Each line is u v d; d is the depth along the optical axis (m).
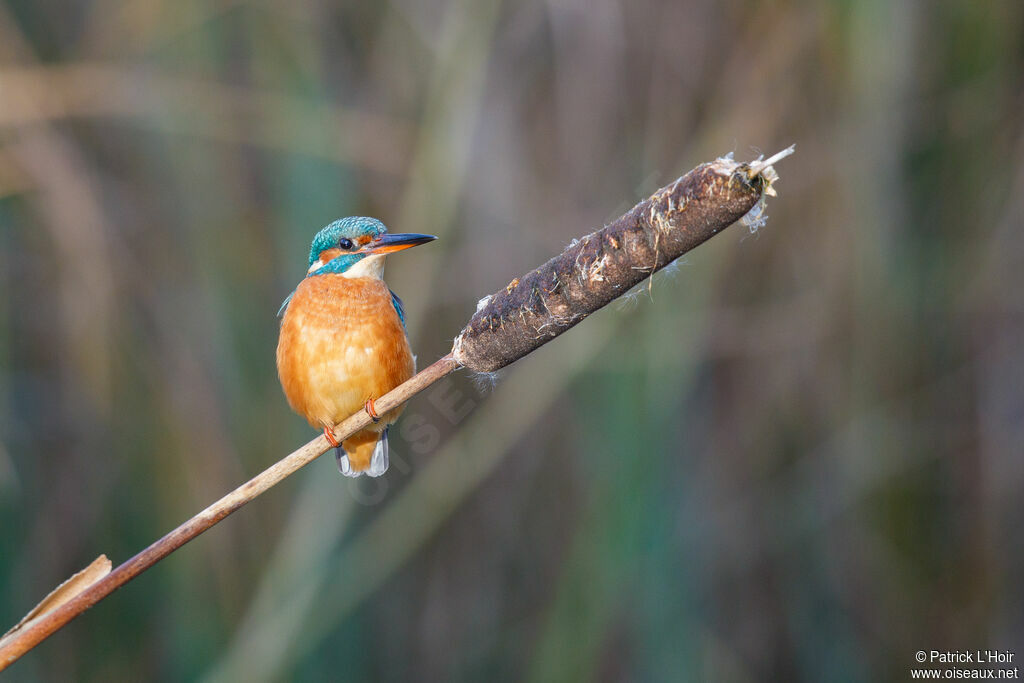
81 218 9.98
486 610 11.75
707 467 11.27
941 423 11.67
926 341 11.52
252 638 9.19
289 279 10.18
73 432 10.81
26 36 10.37
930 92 11.30
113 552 10.66
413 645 12.35
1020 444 11.75
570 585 10.19
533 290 4.48
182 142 10.44
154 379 10.55
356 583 9.88
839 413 11.31
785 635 11.52
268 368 10.53
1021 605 11.91
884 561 11.75
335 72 10.90
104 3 10.45
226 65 10.38
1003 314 11.63
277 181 10.24
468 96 10.07
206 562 10.69
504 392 10.05
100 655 11.12
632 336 9.86
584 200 10.68
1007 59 11.40
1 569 10.28
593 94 10.74
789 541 11.58
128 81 10.07
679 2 10.70
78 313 10.30
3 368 10.39
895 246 10.96
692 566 10.62
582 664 9.92
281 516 10.66
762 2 10.50
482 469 10.05
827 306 11.00
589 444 10.22
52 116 9.79
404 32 11.09
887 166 10.68
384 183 10.72
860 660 11.69
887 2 10.33
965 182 11.41
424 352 10.74
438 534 11.91
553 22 10.77
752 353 11.27
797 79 10.55
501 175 10.77
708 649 10.59
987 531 11.91
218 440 10.52
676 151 10.61
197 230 10.52
